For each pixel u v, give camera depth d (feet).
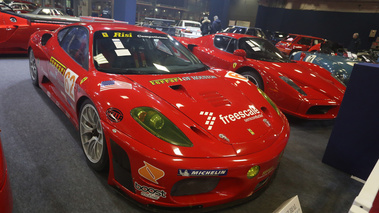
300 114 9.76
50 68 8.33
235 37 13.44
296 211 3.17
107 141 4.94
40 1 41.47
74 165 6.17
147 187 4.62
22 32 15.62
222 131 4.91
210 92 6.05
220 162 4.41
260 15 61.16
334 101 9.85
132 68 6.61
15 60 15.83
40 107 9.17
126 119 4.77
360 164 7.09
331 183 6.81
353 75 6.93
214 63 13.43
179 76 6.57
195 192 4.89
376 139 6.76
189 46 12.26
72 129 7.91
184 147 4.42
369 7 49.01
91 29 7.37
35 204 4.88
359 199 2.49
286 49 34.35
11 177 5.50
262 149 4.89
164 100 5.31
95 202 5.10
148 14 67.21
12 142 6.81
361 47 50.90
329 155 7.66
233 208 5.40
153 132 4.55
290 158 7.90
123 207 5.05
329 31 54.75
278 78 10.32
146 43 7.66
